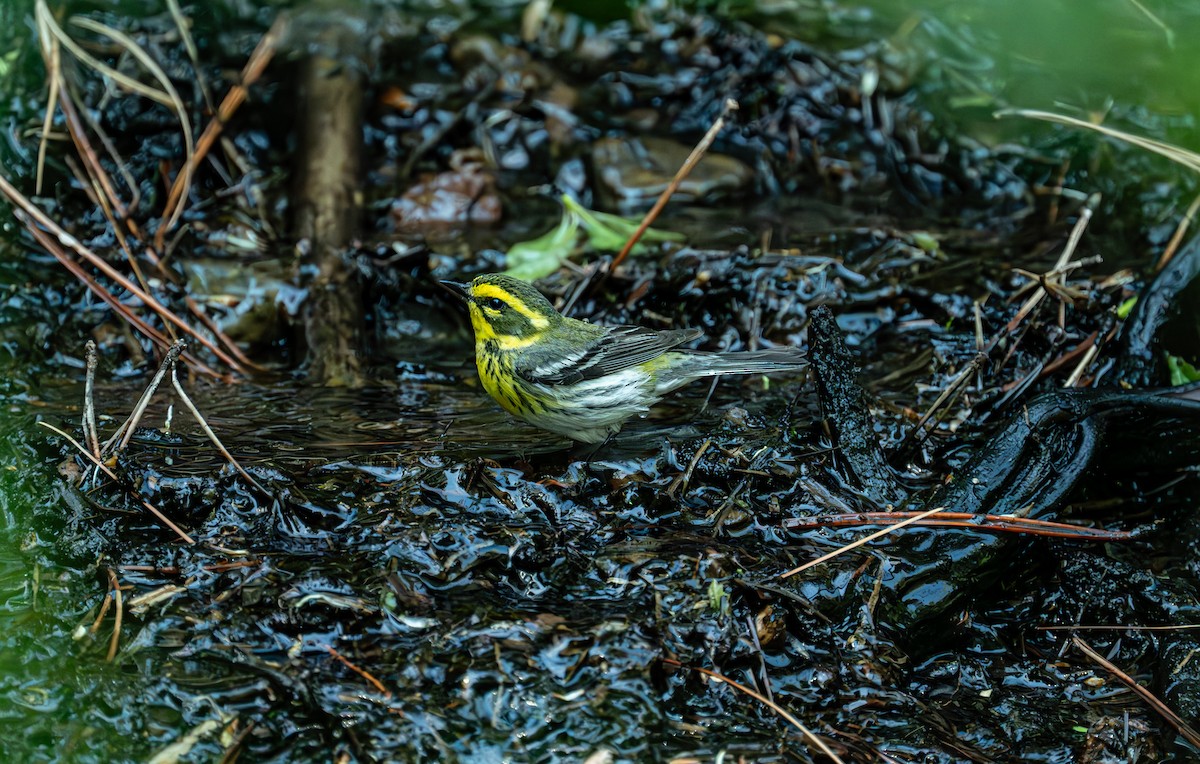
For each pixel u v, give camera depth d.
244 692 7.57
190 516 8.83
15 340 11.68
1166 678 8.46
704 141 11.95
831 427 9.84
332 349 12.03
